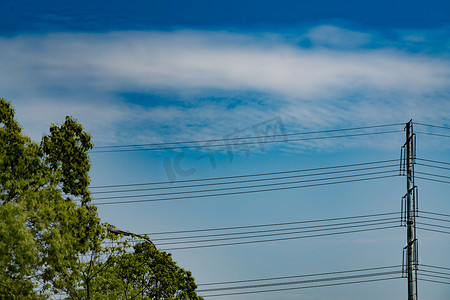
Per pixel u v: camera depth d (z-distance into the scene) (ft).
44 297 106.11
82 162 113.80
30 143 108.27
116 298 133.69
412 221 146.00
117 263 136.15
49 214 101.65
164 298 167.32
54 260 101.30
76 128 114.11
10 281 95.91
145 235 166.40
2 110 106.01
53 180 107.96
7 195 103.76
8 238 92.79
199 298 173.88
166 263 167.63
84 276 119.14
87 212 111.96
